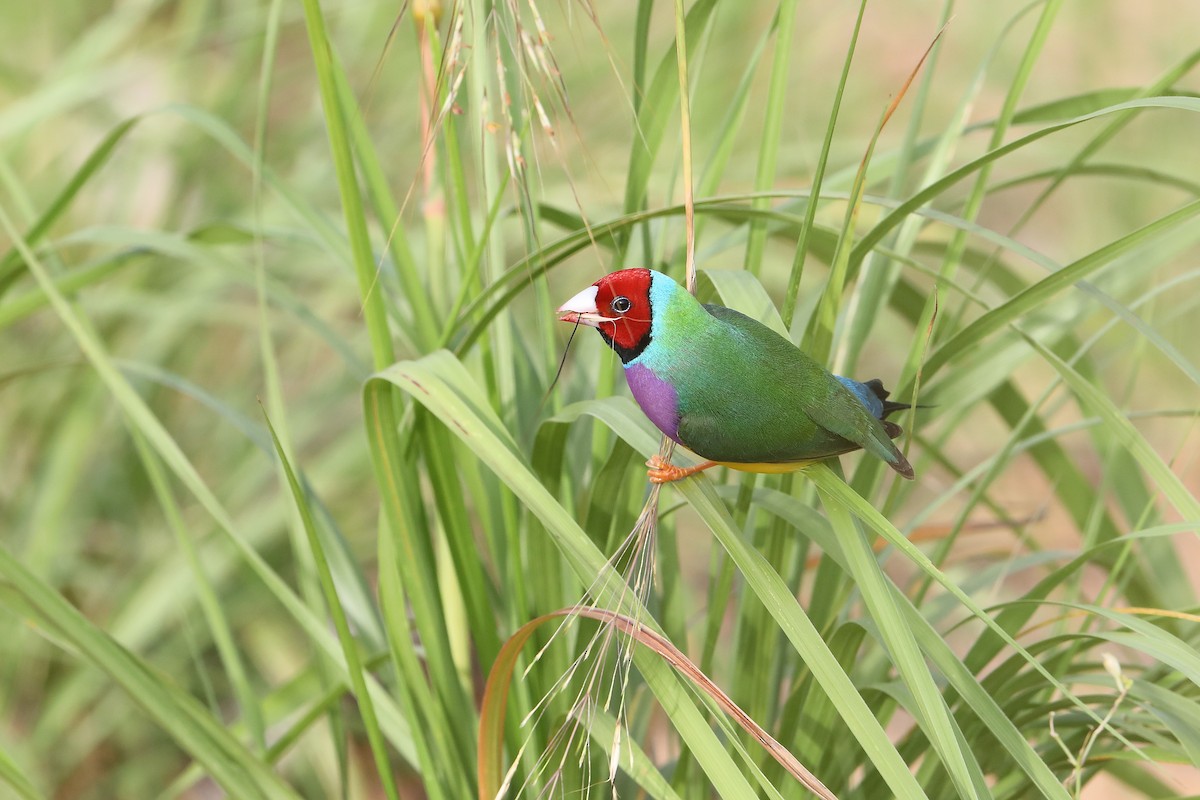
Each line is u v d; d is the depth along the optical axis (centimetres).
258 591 968
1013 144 458
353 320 1142
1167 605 701
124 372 951
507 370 607
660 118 582
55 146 1140
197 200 1124
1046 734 572
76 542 983
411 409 563
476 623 571
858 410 445
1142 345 717
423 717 595
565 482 604
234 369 1135
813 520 486
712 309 466
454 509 561
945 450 1206
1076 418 1319
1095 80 1550
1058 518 1166
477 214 778
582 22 1194
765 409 435
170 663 946
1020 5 1631
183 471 584
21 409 1027
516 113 595
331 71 498
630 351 450
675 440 456
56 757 890
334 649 574
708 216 648
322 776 870
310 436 1091
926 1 1641
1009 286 782
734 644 633
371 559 1034
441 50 582
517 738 574
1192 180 634
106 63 1158
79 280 692
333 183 1111
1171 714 487
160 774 923
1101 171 636
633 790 591
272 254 1119
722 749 423
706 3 559
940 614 675
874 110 1498
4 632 859
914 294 710
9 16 1234
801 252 479
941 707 398
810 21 1480
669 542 603
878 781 560
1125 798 987
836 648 524
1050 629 901
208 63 1216
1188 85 1492
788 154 1102
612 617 423
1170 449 1227
